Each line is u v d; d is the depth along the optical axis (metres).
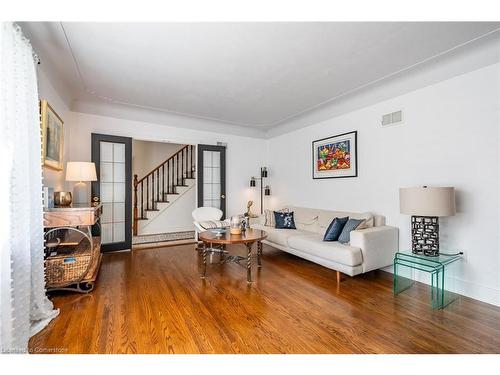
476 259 2.53
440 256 2.58
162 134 4.91
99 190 4.16
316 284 2.92
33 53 2.06
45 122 2.53
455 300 2.49
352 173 3.93
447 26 2.05
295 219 4.68
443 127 2.80
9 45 1.56
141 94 3.62
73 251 2.73
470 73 2.57
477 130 2.52
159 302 2.40
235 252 4.46
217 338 1.82
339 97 3.70
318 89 3.41
